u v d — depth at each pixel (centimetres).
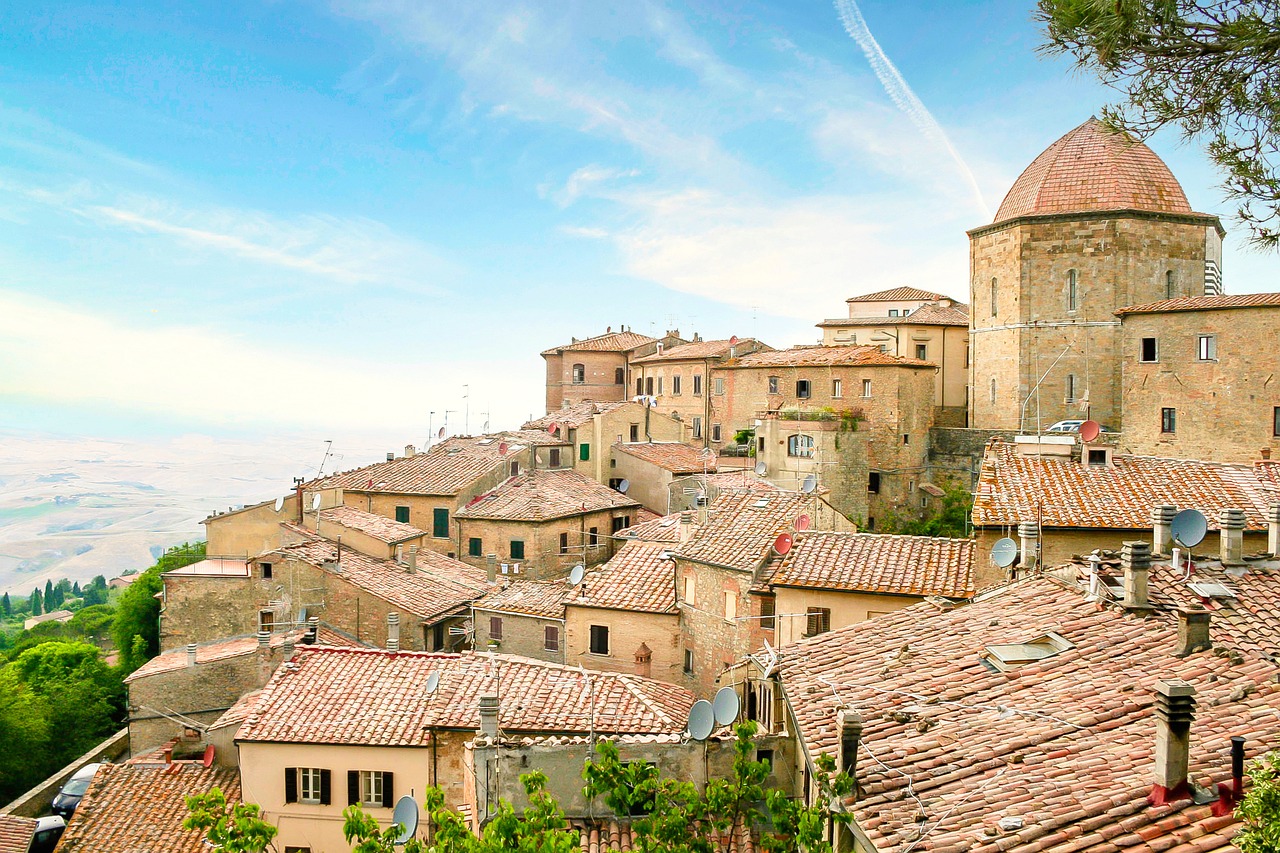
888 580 3344
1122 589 2039
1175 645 1802
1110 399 6512
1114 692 1667
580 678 3238
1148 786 1306
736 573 3794
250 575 4903
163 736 4247
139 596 7094
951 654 1983
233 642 4709
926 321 8356
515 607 4672
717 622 3906
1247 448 5200
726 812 1775
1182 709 1260
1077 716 1595
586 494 6662
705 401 8731
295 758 3128
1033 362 6719
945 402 8388
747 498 4628
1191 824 1212
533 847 1553
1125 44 1327
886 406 7031
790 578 3450
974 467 6988
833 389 7344
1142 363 5609
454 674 3344
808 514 4197
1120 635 1883
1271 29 1259
